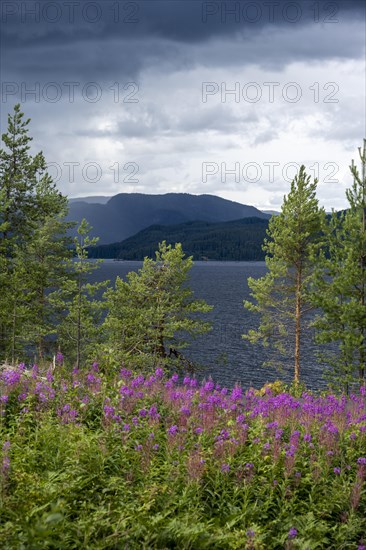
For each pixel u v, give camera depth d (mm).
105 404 11016
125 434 9242
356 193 29828
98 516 6492
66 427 9555
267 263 35531
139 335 36094
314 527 7672
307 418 11312
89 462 8086
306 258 35000
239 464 8953
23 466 7805
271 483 8586
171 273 37469
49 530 5699
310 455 9664
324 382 60469
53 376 12742
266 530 7613
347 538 7766
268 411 11539
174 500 7578
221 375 64062
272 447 9391
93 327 39562
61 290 40406
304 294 34625
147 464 8328
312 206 34406
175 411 11148
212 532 7012
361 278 28844
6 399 10297
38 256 40812
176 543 6484
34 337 37875
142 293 37812
